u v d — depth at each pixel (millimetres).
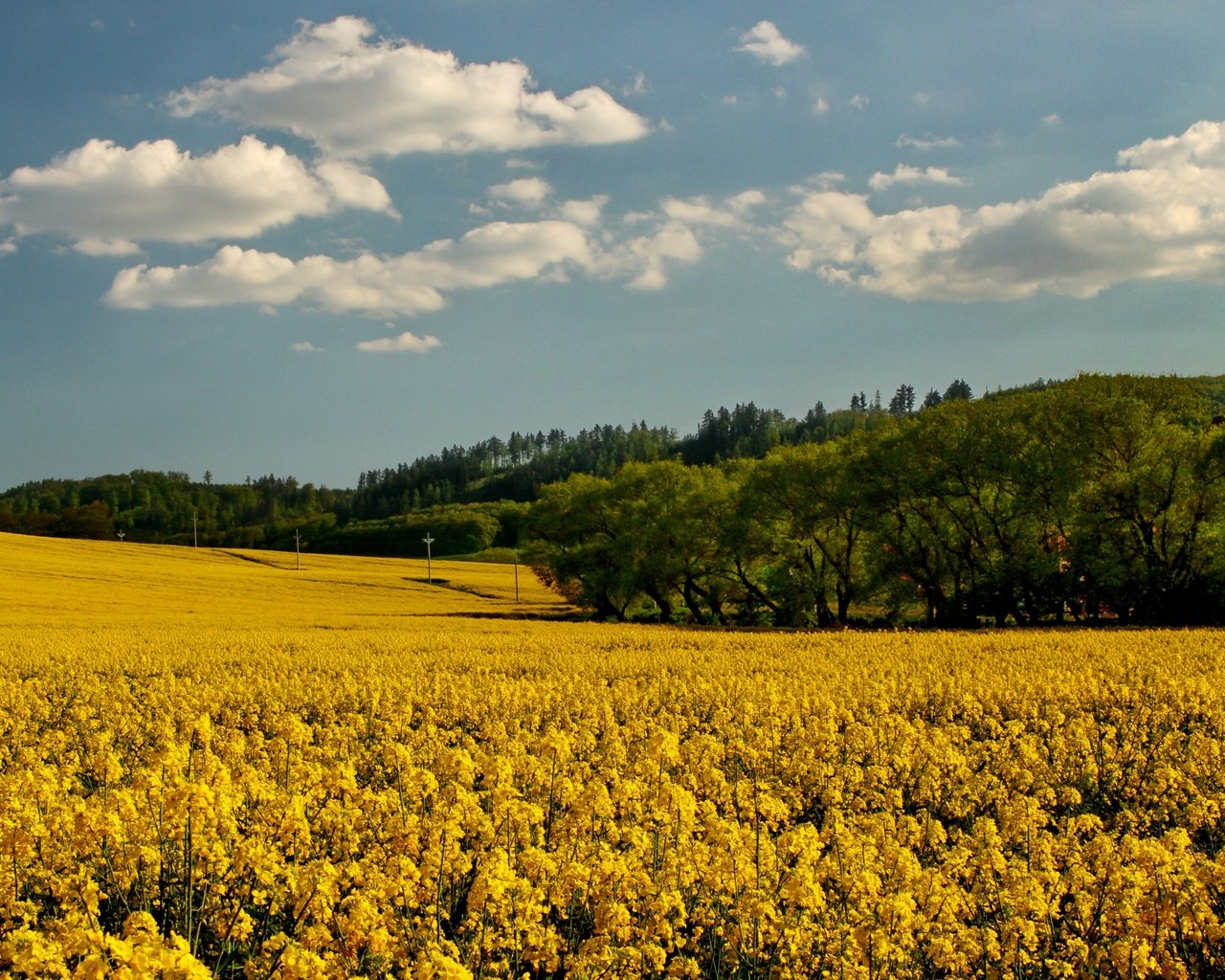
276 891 8336
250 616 52719
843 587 56531
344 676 24016
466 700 20203
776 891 8180
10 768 14484
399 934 7523
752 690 20344
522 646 34438
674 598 75188
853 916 7707
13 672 26281
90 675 25609
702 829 9727
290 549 179000
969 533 51812
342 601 74562
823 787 12875
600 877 8031
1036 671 23672
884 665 25516
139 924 6031
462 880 8805
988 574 49031
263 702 21297
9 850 8000
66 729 18781
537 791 11438
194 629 43438
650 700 20656
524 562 72750
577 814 9484
